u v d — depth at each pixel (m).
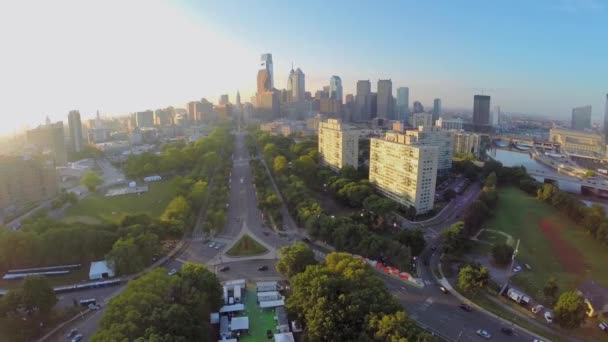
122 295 180.00
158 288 185.75
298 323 198.62
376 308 175.00
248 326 198.50
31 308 199.25
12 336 189.12
